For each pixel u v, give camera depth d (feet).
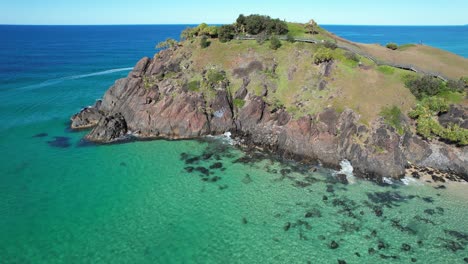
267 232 134.92
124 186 167.12
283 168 187.52
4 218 141.18
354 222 141.49
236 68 263.29
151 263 118.62
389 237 132.87
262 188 166.71
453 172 180.34
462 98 204.33
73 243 127.54
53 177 175.11
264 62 263.70
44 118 271.49
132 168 185.57
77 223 138.72
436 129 186.50
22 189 163.53
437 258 122.42
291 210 149.18
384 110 202.08
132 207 149.89
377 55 282.97
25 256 120.78
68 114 282.77
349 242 130.11
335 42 290.76
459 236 133.39
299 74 247.91
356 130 195.11
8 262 117.91
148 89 247.29
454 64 269.44
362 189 166.40
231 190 164.66
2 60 589.73
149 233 133.49
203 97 236.84
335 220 142.72
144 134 231.91
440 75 229.66
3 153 203.00
